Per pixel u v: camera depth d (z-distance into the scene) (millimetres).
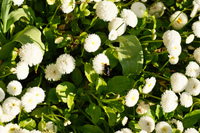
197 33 874
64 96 791
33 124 770
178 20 915
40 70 820
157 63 883
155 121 826
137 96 775
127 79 814
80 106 821
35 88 748
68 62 769
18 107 734
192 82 835
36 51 742
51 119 774
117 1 863
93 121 790
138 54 834
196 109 867
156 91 873
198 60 866
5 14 776
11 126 735
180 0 964
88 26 857
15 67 778
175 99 800
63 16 858
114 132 782
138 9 860
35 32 777
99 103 802
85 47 783
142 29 873
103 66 785
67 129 797
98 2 825
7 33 825
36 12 856
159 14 916
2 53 783
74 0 804
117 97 787
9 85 747
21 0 770
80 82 823
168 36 817
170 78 834
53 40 824
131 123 807
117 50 826
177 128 820
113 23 832
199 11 944
